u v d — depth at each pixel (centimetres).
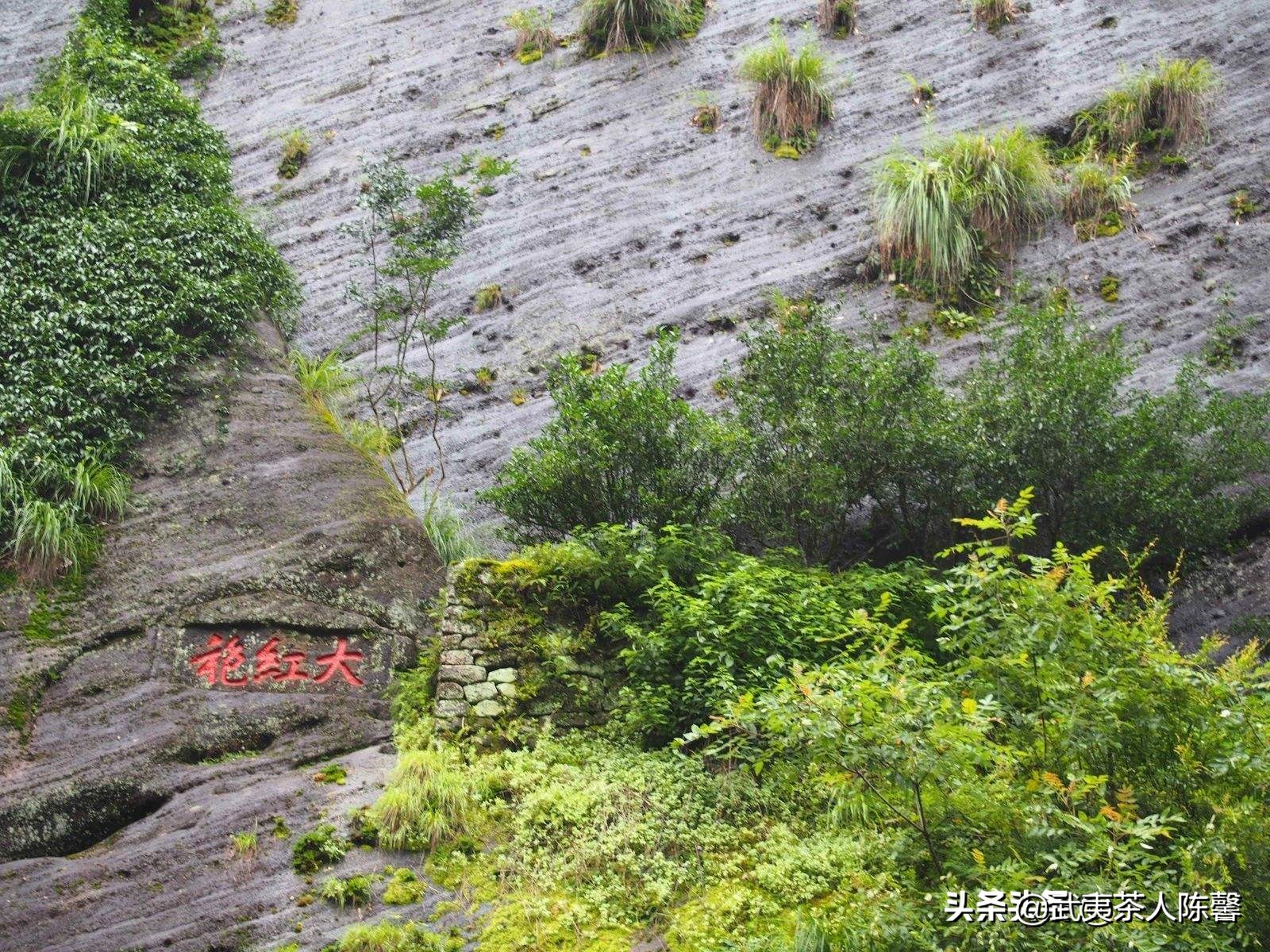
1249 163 1023
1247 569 817
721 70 1202
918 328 979
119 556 802
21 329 890
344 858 617
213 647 760
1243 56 1091
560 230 1114
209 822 646
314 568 802
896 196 1026
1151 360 935
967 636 497
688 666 677
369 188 1155
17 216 984
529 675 702
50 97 1121
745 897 568
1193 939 416
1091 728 462
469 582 730
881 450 802
